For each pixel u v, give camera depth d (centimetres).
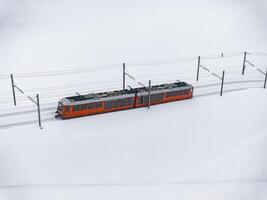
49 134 5409
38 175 4581
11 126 5591
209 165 4862
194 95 6694
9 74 7212
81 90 6769
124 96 5988
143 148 5166
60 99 6144
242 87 7081
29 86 6812
